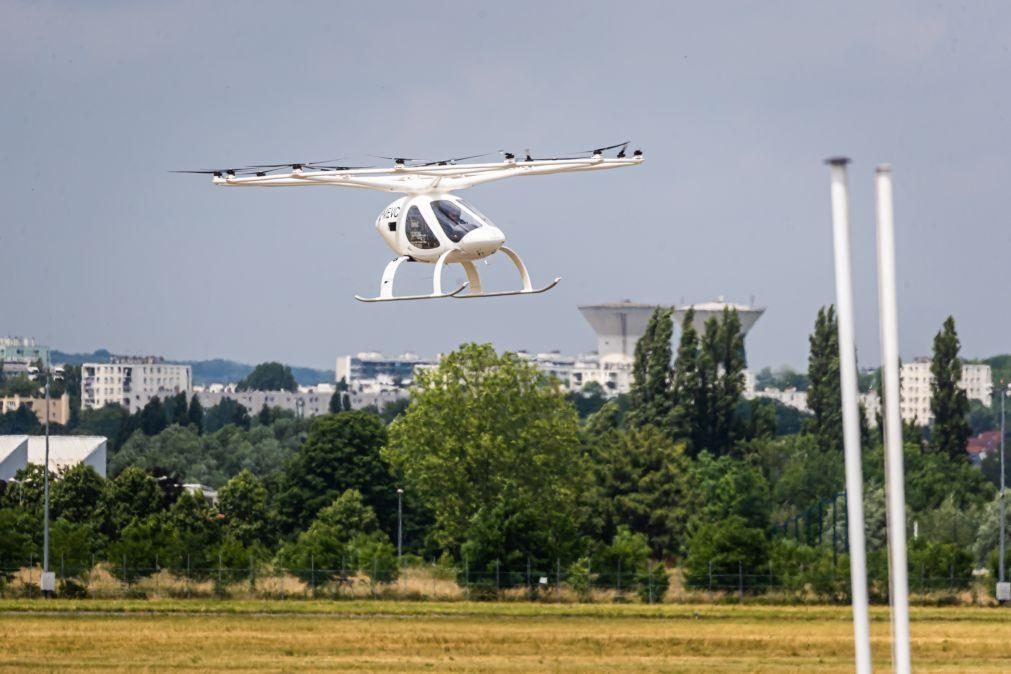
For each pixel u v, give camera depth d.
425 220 173.25
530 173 170.12
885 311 99.50
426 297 169.25
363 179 174.75
